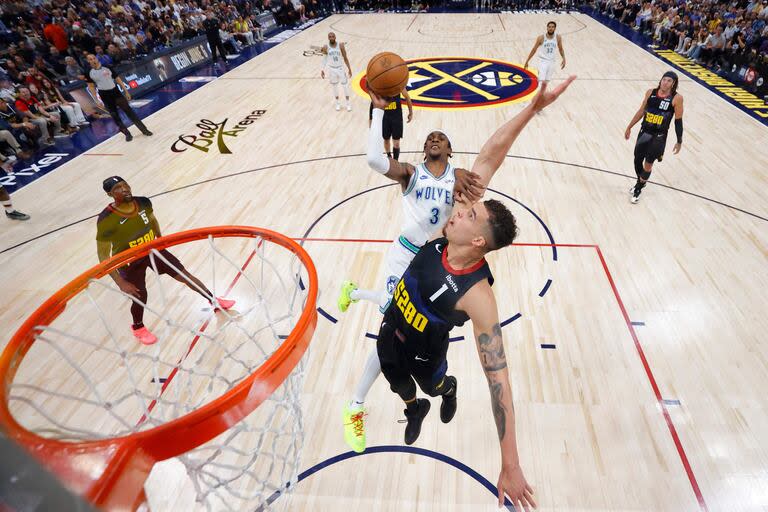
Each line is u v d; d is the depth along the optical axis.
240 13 16.12
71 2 11.92
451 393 2.56
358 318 4.20
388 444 3.16
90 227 5.74
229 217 5.75
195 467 2.00
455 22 17.72
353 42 14.86
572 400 3.43
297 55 13.53
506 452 1.47
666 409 3.35
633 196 5.79
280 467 2.98
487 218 1.58
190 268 4.84
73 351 3.82
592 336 3.96
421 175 2.95
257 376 1.61
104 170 7.15
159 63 11.41
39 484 0.43
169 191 6.41
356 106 9.41
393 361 2.10
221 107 9.59
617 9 17.69
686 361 3.72
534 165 6.79
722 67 11.09
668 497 2.83
